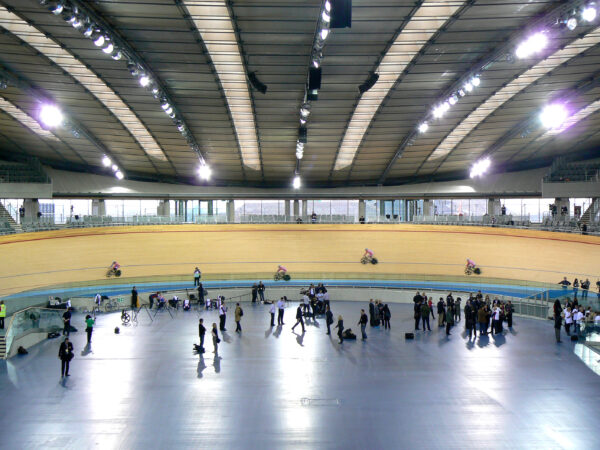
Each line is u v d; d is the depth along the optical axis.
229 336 23.81
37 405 15.01
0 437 12.93
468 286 38.31
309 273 40.34
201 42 33.34
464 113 47.72
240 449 12.27
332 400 15.37
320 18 29.48
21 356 20.28
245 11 29.31
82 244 48.81
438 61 36.56
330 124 48.75
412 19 30.72
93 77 39.41
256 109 44.94
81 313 30.48
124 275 43.75
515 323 27.17
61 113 45.53
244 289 36.94
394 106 45.19
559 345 21.86
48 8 26.12
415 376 17.58
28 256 43.59
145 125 49.19
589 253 46.09
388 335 23.91
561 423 13.71
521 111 48.50
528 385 16.62
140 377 17.55
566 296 31.08
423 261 48.50
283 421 13.85
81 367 18.73
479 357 19.92
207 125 49.09
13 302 25.30
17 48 34.41
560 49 35.47
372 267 47.56
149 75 37.19
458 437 12.89
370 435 13.01
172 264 46.97
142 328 25.81
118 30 31.56
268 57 35.31
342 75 38.41
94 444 12.55
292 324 26.80
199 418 14.06
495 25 31.67
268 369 18.42
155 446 12.44
